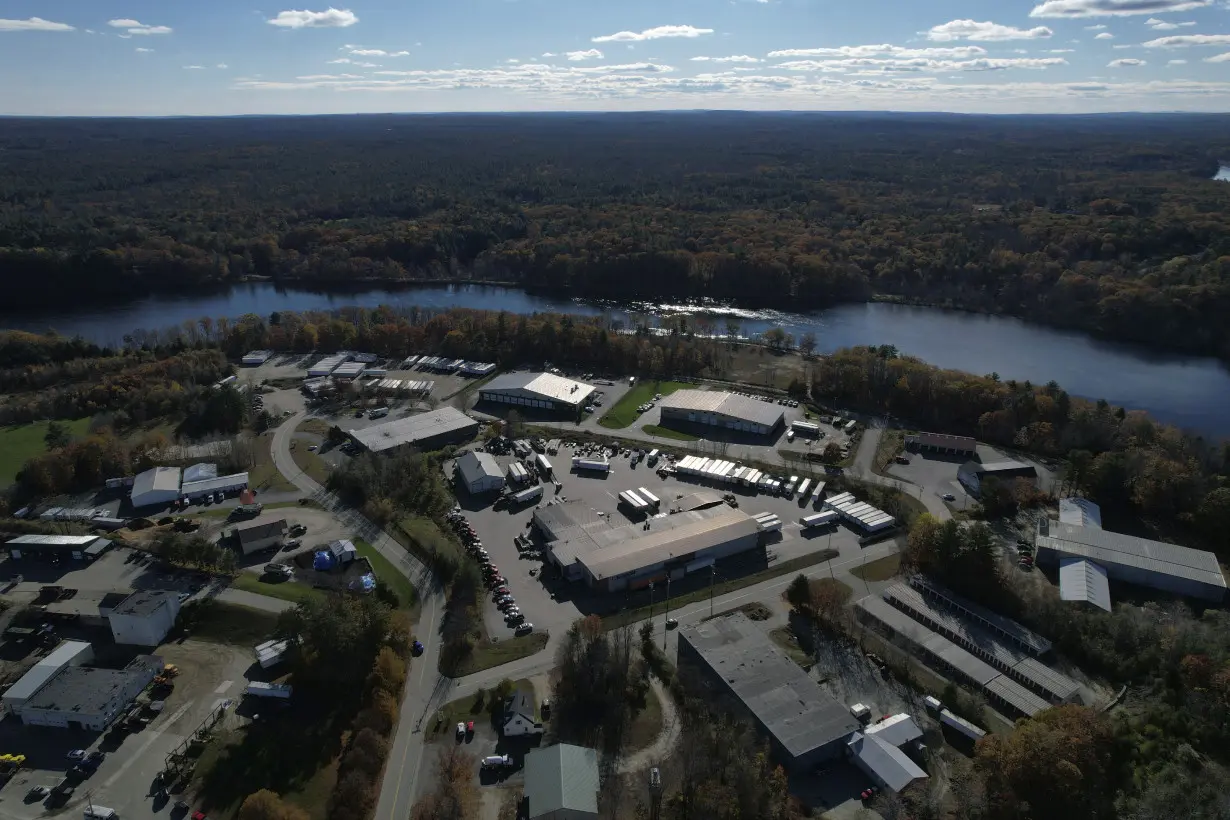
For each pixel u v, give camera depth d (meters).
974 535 146.38
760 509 180.25
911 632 135.62
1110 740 106.56
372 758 106.69
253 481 192.88
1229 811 93.38
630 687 122.19
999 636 135.00
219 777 106.75
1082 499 179.62
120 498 186.00
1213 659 119.50
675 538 159.25
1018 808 97.25
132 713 118.00
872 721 117.62
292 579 151.25
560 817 96.88
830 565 158.62
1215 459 193.12
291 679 124.81
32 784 106.50
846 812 101.81
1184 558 153.75
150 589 147.25
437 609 143.00
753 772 100.69
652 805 100.62
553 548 156.50
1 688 123.44
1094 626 132.88
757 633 131.12
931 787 104.69
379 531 169.50
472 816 99.88
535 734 113.50
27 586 149.88
